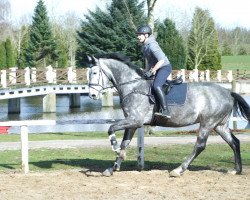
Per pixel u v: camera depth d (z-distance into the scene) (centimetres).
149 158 1421
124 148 1114
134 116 1077
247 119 1143
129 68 1105
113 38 5275
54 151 1588
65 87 3919
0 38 7775
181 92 1098
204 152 1539
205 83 1139
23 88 3638
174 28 5819
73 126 2966
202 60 6488
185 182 1029
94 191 945
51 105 3844
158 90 1062
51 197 899
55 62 6662
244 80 5306
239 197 896
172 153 1521
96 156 1469
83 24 5462
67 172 1159
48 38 6506
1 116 3612
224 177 1089
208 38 6100
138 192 935
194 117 1107
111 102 4331
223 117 1130
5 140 1933
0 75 3591
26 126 1175
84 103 4862
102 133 2295
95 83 1095
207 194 920
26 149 1174
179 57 5753
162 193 926
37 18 6500
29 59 6500
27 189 966
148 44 1083
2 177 1095
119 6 5275
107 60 1106
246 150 1598
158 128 2673
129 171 1162
